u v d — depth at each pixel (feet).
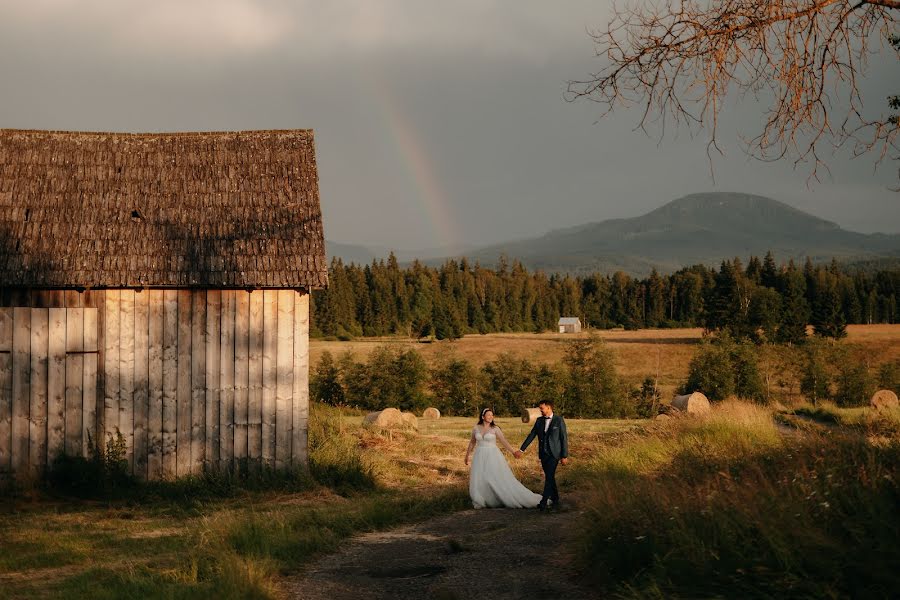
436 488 51.24
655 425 61.00
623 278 581.94
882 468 21.95
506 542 30.19
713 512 21.12
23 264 47.83
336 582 24.09
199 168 55.62
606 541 23.41
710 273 542.98
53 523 37.99
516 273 634.84
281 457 50.57
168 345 49.52
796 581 16.49
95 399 48.01
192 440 49.49
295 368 51.06
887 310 488.02
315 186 55.42
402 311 480.64
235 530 30.73
